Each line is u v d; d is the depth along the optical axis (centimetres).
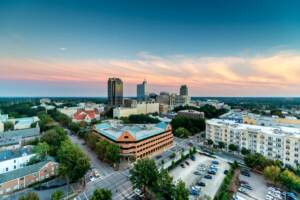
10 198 6506
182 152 11581
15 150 8919
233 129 12062
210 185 7862
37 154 8825
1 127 15675
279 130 10981
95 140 11369
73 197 6706
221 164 10125
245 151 11006
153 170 7006
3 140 10938
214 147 13250
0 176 6825
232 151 12138
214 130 13350
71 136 16100
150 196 6869
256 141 10894
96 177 8344
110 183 7831
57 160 8894
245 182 7888
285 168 9088
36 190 7094
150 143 11506
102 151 9706
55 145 11088
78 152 8381
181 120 18412
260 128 11931
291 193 6938
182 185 6041
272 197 6706
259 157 8981
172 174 8906
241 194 7100
